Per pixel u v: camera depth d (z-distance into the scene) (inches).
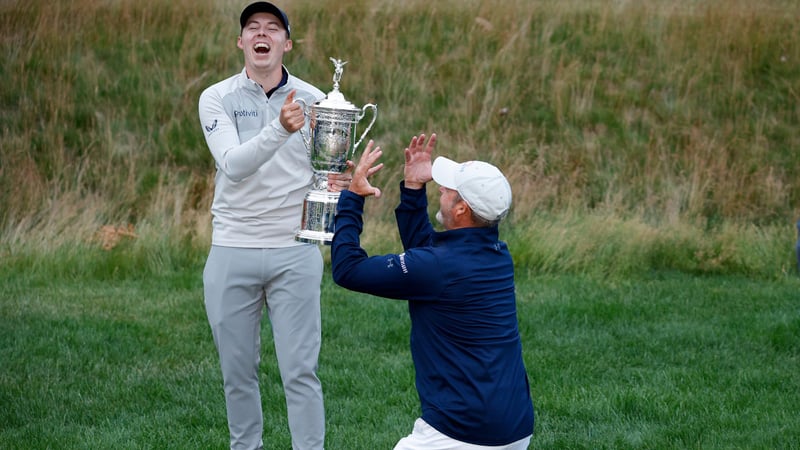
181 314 1238.3
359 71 2167.8
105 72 2108.8
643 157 2018.9
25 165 1817.2
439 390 523.2
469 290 520.7
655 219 1769.2
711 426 872.3
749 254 1585.9
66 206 1647.4
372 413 900.6
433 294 521.3
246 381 708.7
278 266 682.2
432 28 2335.1
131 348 1091.3
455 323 521.3
